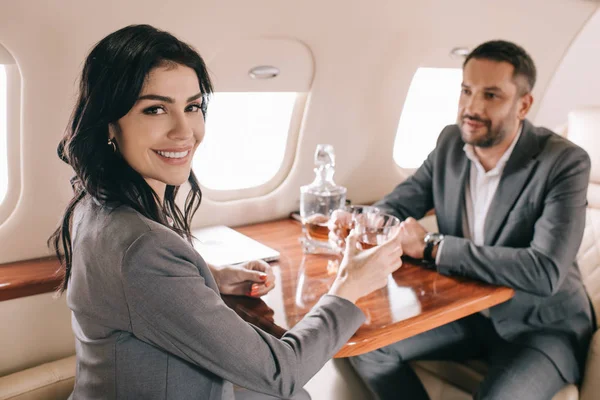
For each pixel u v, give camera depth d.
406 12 1.90
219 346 0.86
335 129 2.07
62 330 1.53
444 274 1.47
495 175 1.60
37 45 1.30
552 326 1.55
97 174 0.89
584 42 2.56
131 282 0.81
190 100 0.91
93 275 0.86
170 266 0.84
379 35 1.91
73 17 1.31
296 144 2.02
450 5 1.99
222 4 1.49
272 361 0.91
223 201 1.93
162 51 0.86
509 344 1.55
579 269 1.77
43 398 1.38
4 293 1.39
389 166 2.37
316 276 1.42
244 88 1.73
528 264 1.39
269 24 1.60
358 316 1.06
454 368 1.67
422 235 1.55
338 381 2.08
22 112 1.37
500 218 1.57
